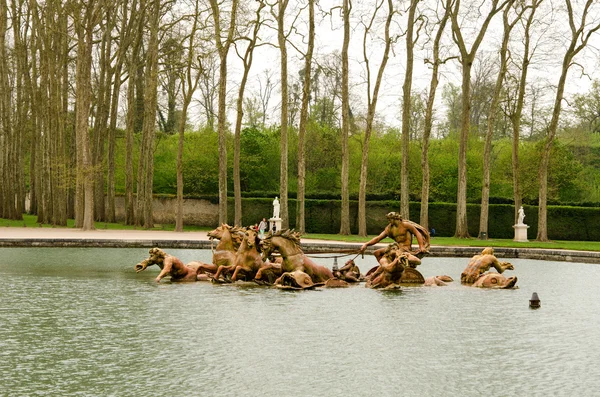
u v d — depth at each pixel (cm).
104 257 3141
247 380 1223
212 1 4728
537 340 1540
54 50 5262
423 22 4856
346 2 4775
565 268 3070
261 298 2008
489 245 4212
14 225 5288
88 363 1316
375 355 1388
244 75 4925
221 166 4775
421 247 2356
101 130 5494
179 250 3600
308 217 5806
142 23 5325
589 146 7662
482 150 7094
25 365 1304
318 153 6988
